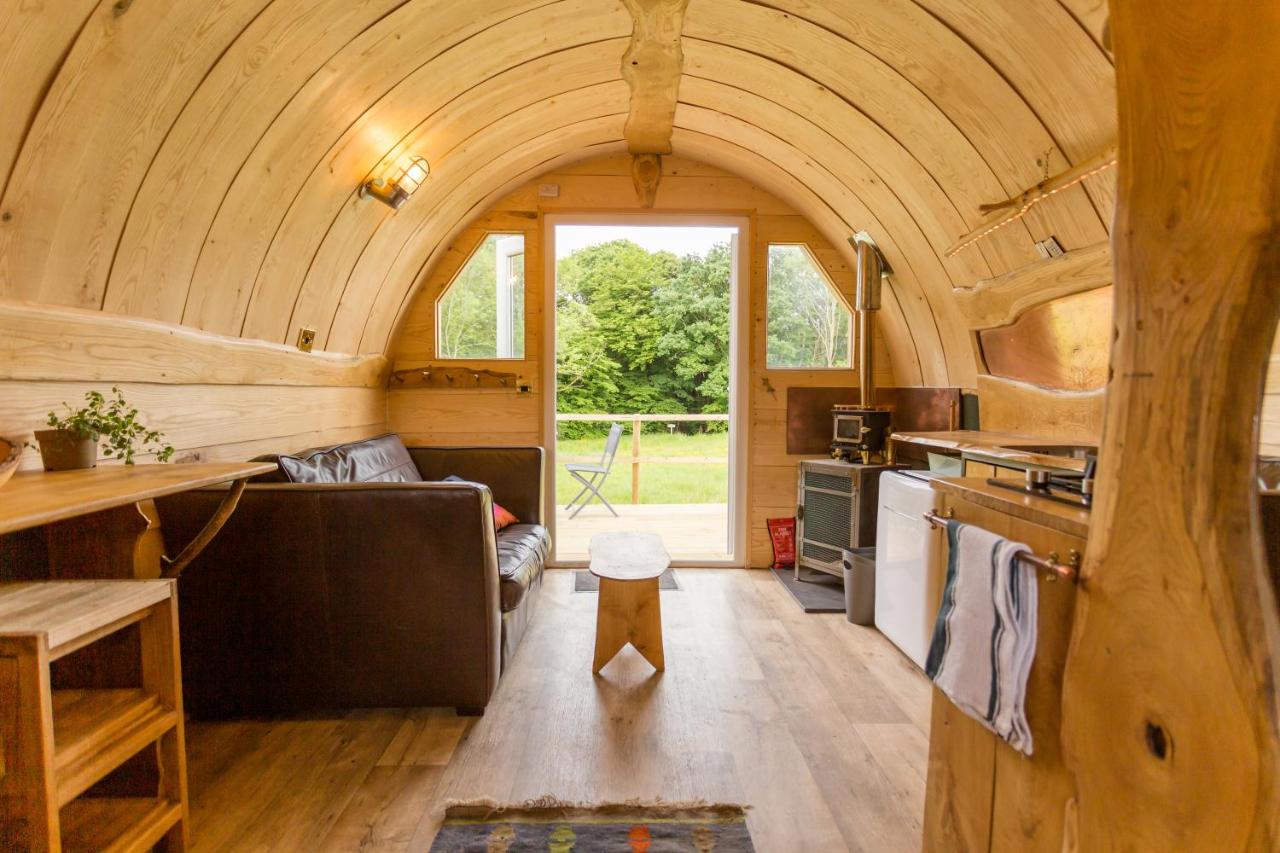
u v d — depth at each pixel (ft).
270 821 5.45
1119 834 2.92
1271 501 3.29
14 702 3.42
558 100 9.75
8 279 4.81
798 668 8.64
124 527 5.08
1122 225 2.85
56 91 4.49
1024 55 6.20
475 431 13.29
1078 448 7.27
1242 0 2.35
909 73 7.43
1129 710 2.87
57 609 3.92
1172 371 2.64
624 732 6.96
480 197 12.14
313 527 6.97
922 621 8.16
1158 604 2.73
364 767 6.28
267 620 7.02
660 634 8.52
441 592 7.11
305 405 9.82
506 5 7.09
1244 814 2.44
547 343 13.21
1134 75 2.72
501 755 6.50
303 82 6.53
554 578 12.92
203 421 7.39
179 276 6.65
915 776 6.18
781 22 7.59
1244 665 2.46
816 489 12.15
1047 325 8.20
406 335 13.11
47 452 5.02
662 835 5.31
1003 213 7.79
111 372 5.91
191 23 5.04
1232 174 2.41
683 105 10.46
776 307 13.47
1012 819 3.80
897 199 9.82
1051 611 3.51
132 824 4.37
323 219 8.60
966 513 4.60
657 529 17.98
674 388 38.09
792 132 10.14
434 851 5.08
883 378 13.46
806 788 5.97
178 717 4.68
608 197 13.03
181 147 5.82
